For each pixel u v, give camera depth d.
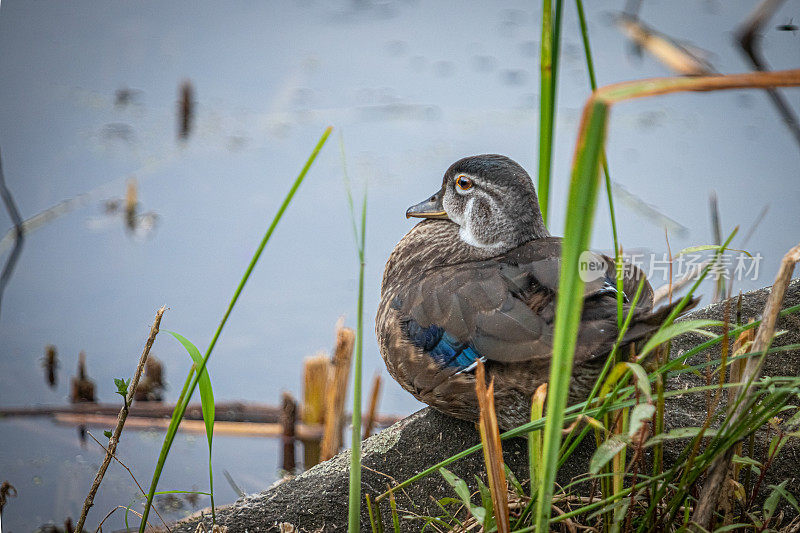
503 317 6.51
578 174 3.42
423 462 6.73
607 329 5.73
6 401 10.52
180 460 9.77
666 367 4.87
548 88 7.45
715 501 4.91
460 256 8.09
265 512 6.38
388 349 7.41
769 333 4.70
